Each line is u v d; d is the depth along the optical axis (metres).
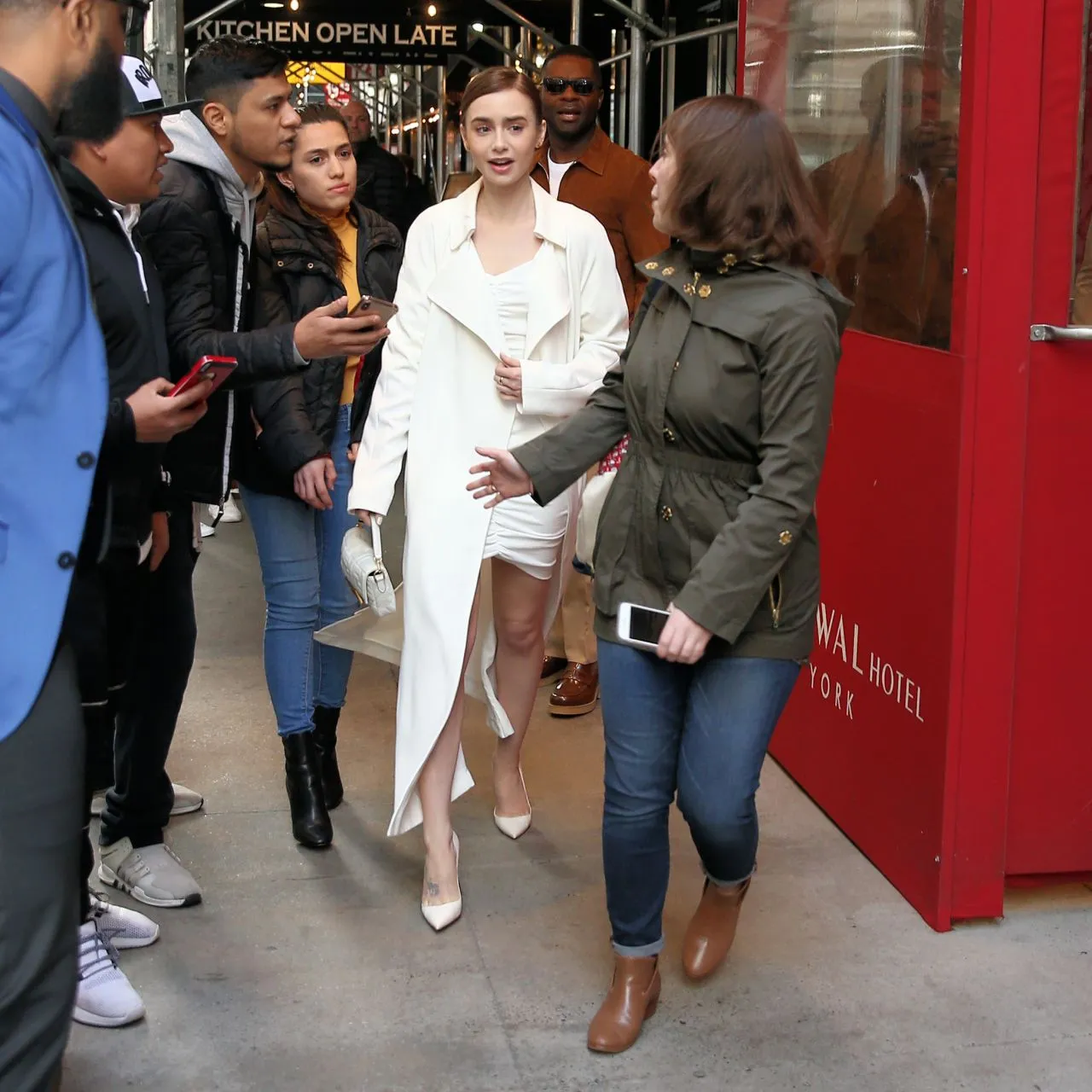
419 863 3.62
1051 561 3.10
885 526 3.39
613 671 2.69
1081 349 3.01
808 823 3.78
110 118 2.04
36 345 1.89
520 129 3.19
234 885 3.48
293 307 3.58
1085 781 3.22
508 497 2.77
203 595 5.96
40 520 1.93
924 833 3.26
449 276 3.24
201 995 3.00
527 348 3.25
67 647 2.03
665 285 2.61
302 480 3.48
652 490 2.59
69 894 2.03
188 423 2.29
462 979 3.07
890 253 3.33
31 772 1.96
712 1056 2.78
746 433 2.50
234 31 9.59
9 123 1.88
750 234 2.45
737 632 2.45
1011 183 2.93
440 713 3.19
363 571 3.26
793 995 2.99
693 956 2.94
